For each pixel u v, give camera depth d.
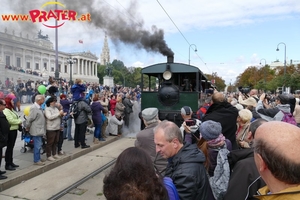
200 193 2.21
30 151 7.61
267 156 1.40
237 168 2.29
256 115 4.94
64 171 6.23
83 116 8.03
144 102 9.64
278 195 1.35
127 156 1.59
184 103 9.16
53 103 6.59
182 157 2.34
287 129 1.45
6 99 5.93
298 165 1.32
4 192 4.96
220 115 3.83
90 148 8.26
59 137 7.19
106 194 1.52
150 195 1.47
